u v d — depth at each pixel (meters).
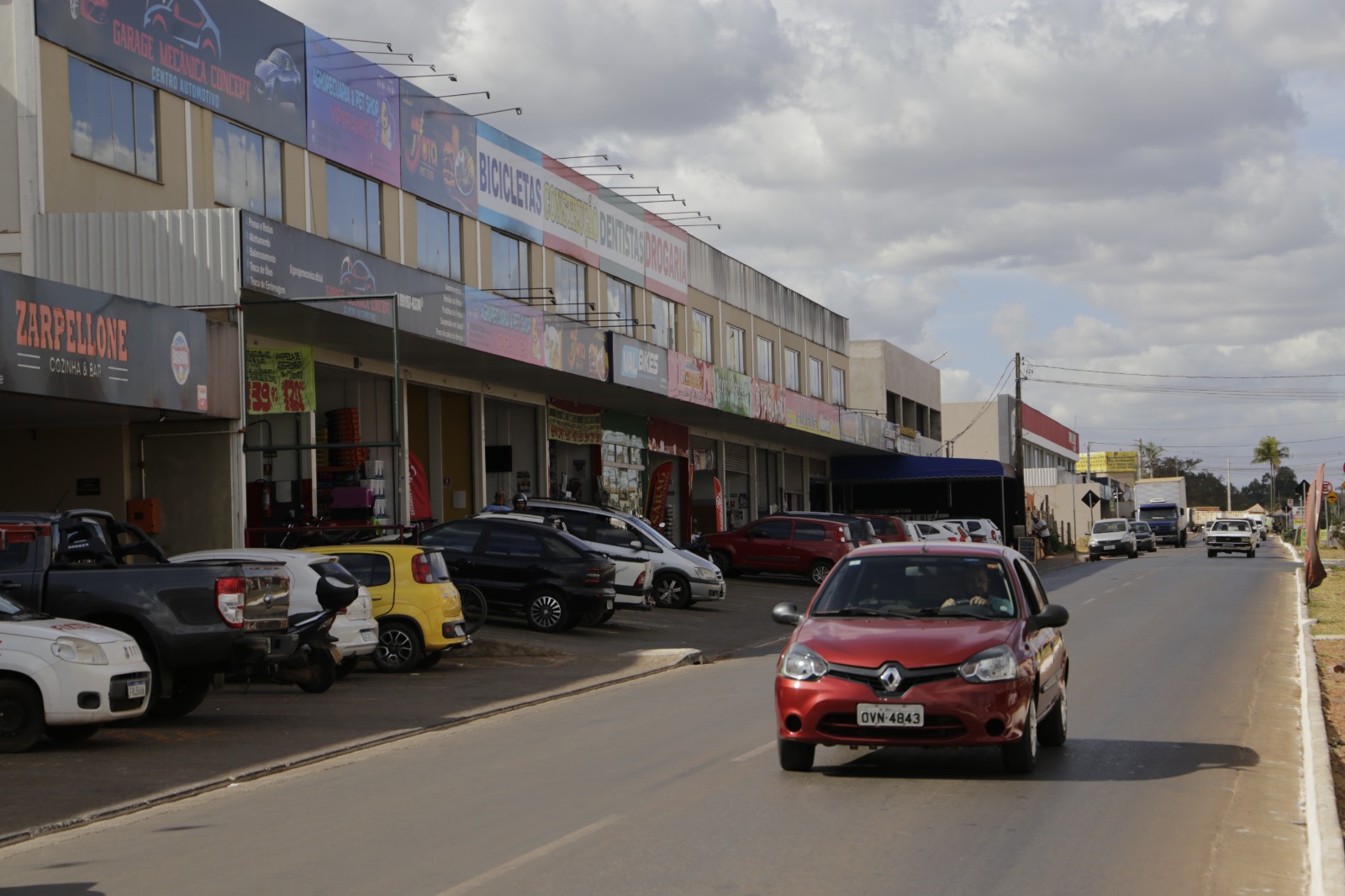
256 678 16.08
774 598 33.09
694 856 7.66
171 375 18.86
